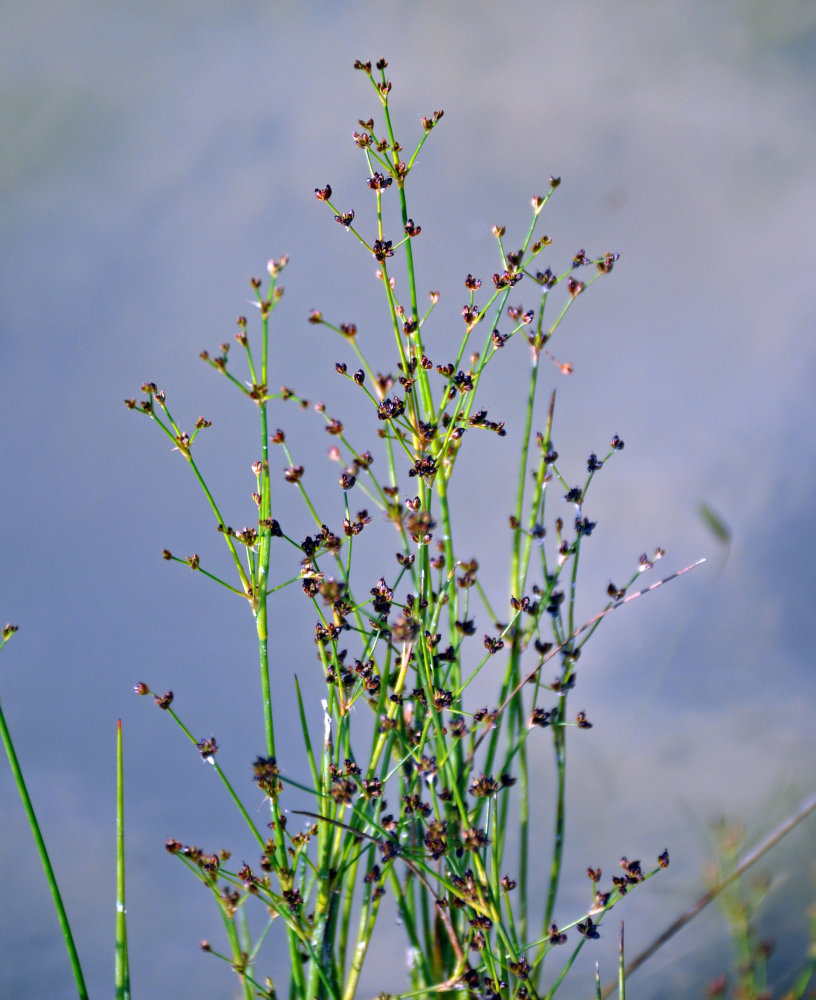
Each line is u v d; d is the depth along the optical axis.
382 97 0.91
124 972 0.88
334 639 0.89
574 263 0.92
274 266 0.88
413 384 0.90
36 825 0.88
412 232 0.91
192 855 0.89
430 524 0.86
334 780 0.89
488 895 0.89
